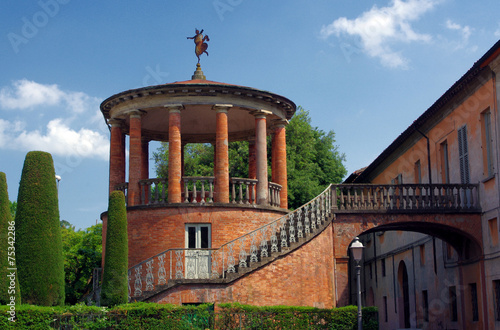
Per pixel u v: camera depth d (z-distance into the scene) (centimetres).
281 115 2959
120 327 1969
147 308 2009
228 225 2619
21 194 2070
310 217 2516
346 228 2552
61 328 1873
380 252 4238
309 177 4756
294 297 2355
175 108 2711
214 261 2470
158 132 3297
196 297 2286
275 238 2422
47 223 2062
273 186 2858
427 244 3284
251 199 2764
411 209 2584
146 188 2736
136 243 2631
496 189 2466
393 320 3912
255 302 2302
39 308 1842
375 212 2567
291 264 2375
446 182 3036
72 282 4472
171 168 2667
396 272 3859
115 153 2897
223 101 2731
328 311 2133
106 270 2155
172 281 2297
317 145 5362
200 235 2611
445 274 3025
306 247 2414
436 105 2939
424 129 3228
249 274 2320
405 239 3659
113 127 2920
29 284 1989
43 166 2106
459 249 2834
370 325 2131
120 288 2138
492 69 2452
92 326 1919
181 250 2495
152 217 2630
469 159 2712
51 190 2105
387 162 3962
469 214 2608
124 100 2783
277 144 2994
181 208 2612
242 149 4747
